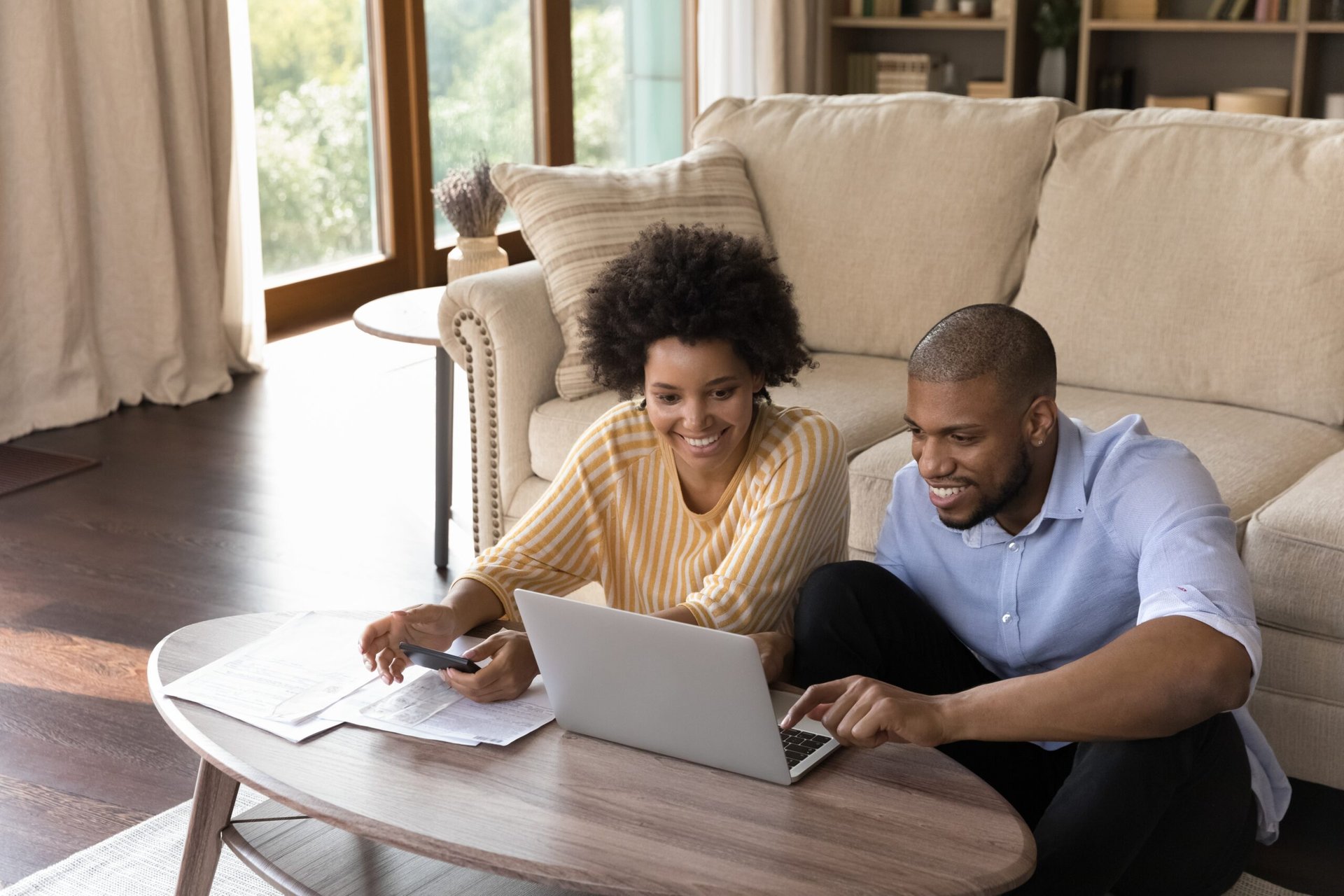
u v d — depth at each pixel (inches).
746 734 47.3
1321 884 67.2
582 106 221.5
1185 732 52.1
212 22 153.6
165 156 151.0
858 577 60.2
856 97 112.5
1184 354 92.9
